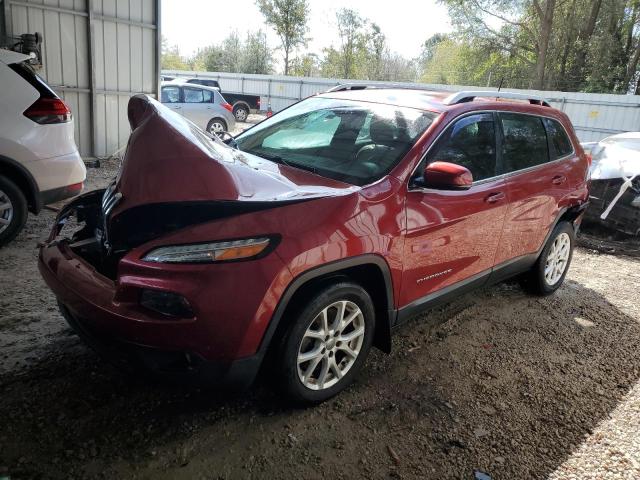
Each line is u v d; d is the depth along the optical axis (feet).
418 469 8.05
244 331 7.63
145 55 33.81
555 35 103.86
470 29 107.45
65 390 9.02
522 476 8.10
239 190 8.10
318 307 8.50
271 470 7.75
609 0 96.02
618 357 12.23
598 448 8.89
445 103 11.39
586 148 25.71
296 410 9.13
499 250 12.43
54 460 7.47
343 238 8.43
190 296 7.30
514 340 12.61
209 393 9.35
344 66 155.02
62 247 9.29
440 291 11.00
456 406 9.72
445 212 10.32
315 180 9.71
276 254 7.72
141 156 8.24
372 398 9.71
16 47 26.13
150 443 8.01
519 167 12.77
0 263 14.40
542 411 9.82
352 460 8.12
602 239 23.16
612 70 97.40
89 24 29.71
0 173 15.15
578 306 15.14
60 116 16.15
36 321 11.34
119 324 7.41
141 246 7.70
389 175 9.65
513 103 13.01
